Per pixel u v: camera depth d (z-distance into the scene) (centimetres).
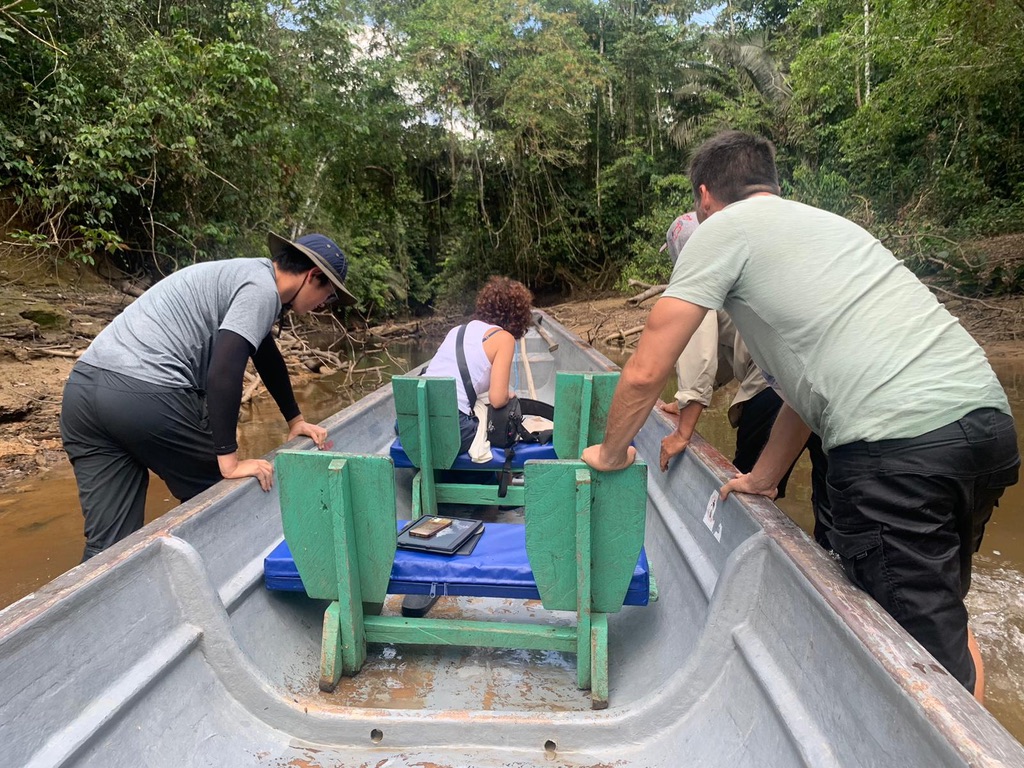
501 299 314
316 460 180
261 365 252
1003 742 92
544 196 1842
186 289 228
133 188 800
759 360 163
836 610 130
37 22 729
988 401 138
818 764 122
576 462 172
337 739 168
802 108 1475
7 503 418
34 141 777
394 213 1606
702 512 225
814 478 254
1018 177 1199
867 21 1016
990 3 771
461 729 166
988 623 256
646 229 1684
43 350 680
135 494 234
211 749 159
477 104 1608
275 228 1113
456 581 195
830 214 161
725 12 2033
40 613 131
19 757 124
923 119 1148
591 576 184
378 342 1426
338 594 192
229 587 194
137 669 152
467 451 296
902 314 145
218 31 979
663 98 1853
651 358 154
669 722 167
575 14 1717
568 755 165
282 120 1088
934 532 138
